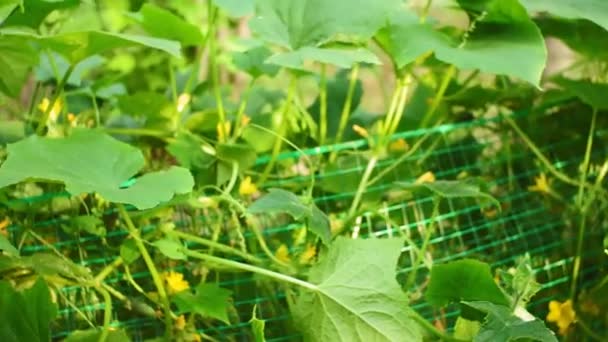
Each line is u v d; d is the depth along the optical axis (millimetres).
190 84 1591
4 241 1282
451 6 1616
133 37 1306
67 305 1429
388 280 1313
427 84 1732
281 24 1410
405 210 1572
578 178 1656
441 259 1562
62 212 1471
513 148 1677
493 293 1358
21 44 1411
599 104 1562
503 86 1683
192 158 1509
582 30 1611
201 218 1496
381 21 1392
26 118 1628
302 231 1483
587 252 1623
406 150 1594
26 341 1314
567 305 1495
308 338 1331
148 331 1465
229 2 1471
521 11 1405
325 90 1676
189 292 1405
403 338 1300
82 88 1692
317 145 1633
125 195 1249
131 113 1592
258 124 1613
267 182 1540
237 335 1477
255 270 1351
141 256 1466
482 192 1487
